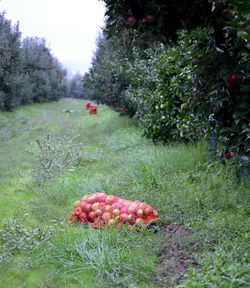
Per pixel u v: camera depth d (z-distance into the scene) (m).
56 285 3.20
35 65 29.09
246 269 2.76
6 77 20.20
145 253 3.64
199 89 4.24
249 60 3.53
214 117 4.00
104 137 11.67
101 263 3.38
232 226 3.76
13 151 10.47
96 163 8.61
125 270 3.34
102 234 3.93
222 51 3.34
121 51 9.68
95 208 4.58
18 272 3.49
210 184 5.11
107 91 13.05
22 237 4.16
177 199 4.93
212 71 3.80
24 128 15.93
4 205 5.68
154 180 5.69
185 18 3.15
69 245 3.80
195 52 3.92
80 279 3.30
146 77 8.88
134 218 4.30
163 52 6.52
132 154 8.28
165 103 7.07
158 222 4.38
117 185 6.10
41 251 3.90
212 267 2.95
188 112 4.56
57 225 4.65
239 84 3.54
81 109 27.36
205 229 3.91
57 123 17.23
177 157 6.68
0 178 7.53
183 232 4.04
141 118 9.20
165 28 3.17
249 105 3.47
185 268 3.27
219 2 2.97
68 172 7.81
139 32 3.04
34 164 8.66
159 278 3.18
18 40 22.19
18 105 22.22
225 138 4.59
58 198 5.89
